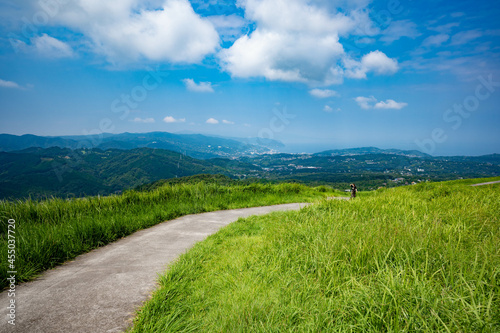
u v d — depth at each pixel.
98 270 4.20
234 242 5.62
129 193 9.46
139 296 3.30
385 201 7.43
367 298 2.39
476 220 4.64
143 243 5.85
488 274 2.50
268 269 3.63
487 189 8.87
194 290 3.46
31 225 5.93
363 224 4.48
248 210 11.01
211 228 7.41
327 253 3.58
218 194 12.66
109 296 3.29
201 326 2.64
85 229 5.61
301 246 4.16
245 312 2.56
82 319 2.77
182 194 11.42
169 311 2.96
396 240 3.49
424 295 2.22
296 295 2.85
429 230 3.79
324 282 2.99
